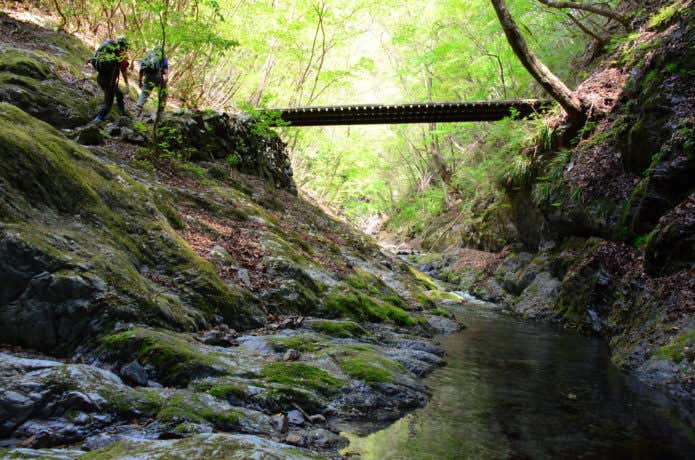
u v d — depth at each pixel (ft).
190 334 16.74
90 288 14.62
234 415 12.00
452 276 58.80
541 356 24.84
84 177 18.90
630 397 18.08
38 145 17.21
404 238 113.70
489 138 60.90
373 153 92.63
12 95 27.40
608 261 33.19
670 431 14.65
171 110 40.32
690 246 24.48
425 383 18.80
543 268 42.93
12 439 9.96
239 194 33.73
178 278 19.02
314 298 24.66
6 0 38.63
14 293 13.73
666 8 38.86
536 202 44.09
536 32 61.57
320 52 66.18
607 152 37.27
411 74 80.48
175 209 25.13
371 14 64.49
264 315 21.45
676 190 28.91
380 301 29.32
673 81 31.96
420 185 114.11
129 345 13.96
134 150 30.14
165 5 28.86
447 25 69.10
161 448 8.82
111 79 30.14
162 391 12.35
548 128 44.62
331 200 90.89
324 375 16.02
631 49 40.57
